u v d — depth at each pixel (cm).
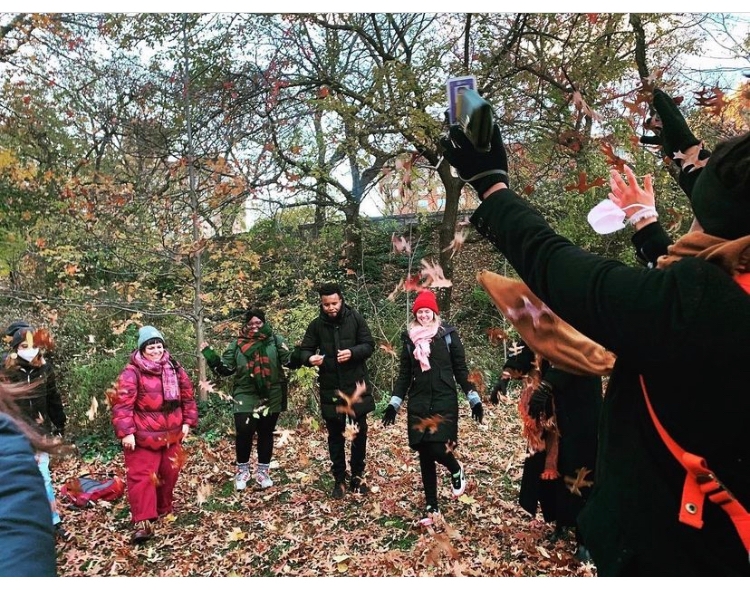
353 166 1051
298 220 1262
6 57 799
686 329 69
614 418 88
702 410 72
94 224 666
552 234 89
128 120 770
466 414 713
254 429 482
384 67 786
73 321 759
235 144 790
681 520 77
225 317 801
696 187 83
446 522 395
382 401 769
